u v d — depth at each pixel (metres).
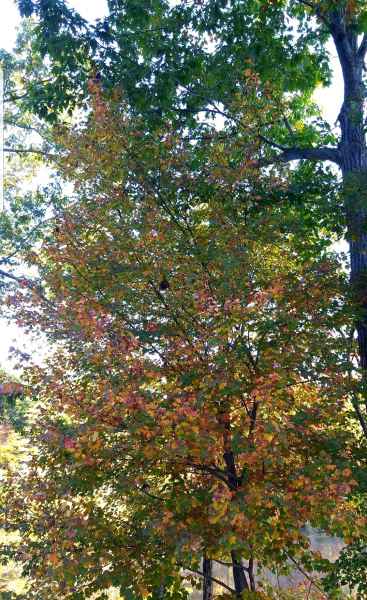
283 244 9.67
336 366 7.86
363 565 8.92
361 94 10.63
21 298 7.77
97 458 6.92
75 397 6.91
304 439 7.26
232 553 7.44
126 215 8.66
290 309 7.80
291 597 8.28
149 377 6.99
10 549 8.41
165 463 7.28
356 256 11.05
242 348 6.95
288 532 6.45
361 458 8.04
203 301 6.86
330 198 9.88
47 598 7.87
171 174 8.82
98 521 7.16
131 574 6.72
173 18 12.49
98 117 8.71
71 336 7.62
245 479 6.94
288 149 12.77
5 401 9.49
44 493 7.55
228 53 12.55
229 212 8.66
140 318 8.04
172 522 6.40
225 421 7.01
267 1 12.23
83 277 8.20
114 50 11.95
